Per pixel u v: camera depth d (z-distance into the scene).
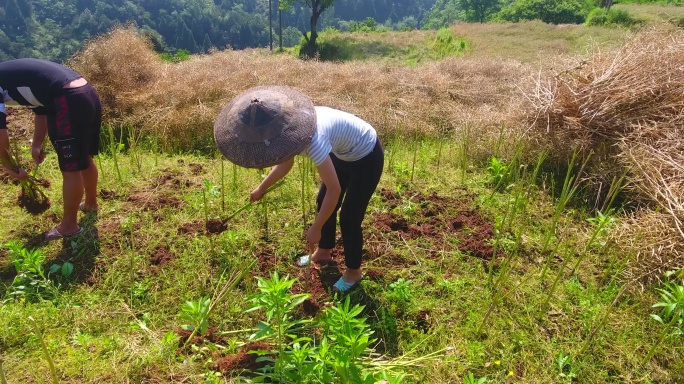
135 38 8.06
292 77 8.84
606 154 4.58
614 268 3.38
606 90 4.67
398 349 2.73
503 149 5.25
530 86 5.54
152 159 5.30
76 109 3.22
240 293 3.05
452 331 2.84
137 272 3.22
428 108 7.54
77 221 3.71
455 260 3.47
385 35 27.31
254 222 3.85
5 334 2.63
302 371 2.25
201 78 7.80
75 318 2.82
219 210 4.01
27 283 3.06
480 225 3.96
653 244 3.29
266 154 2.14
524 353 2.67
